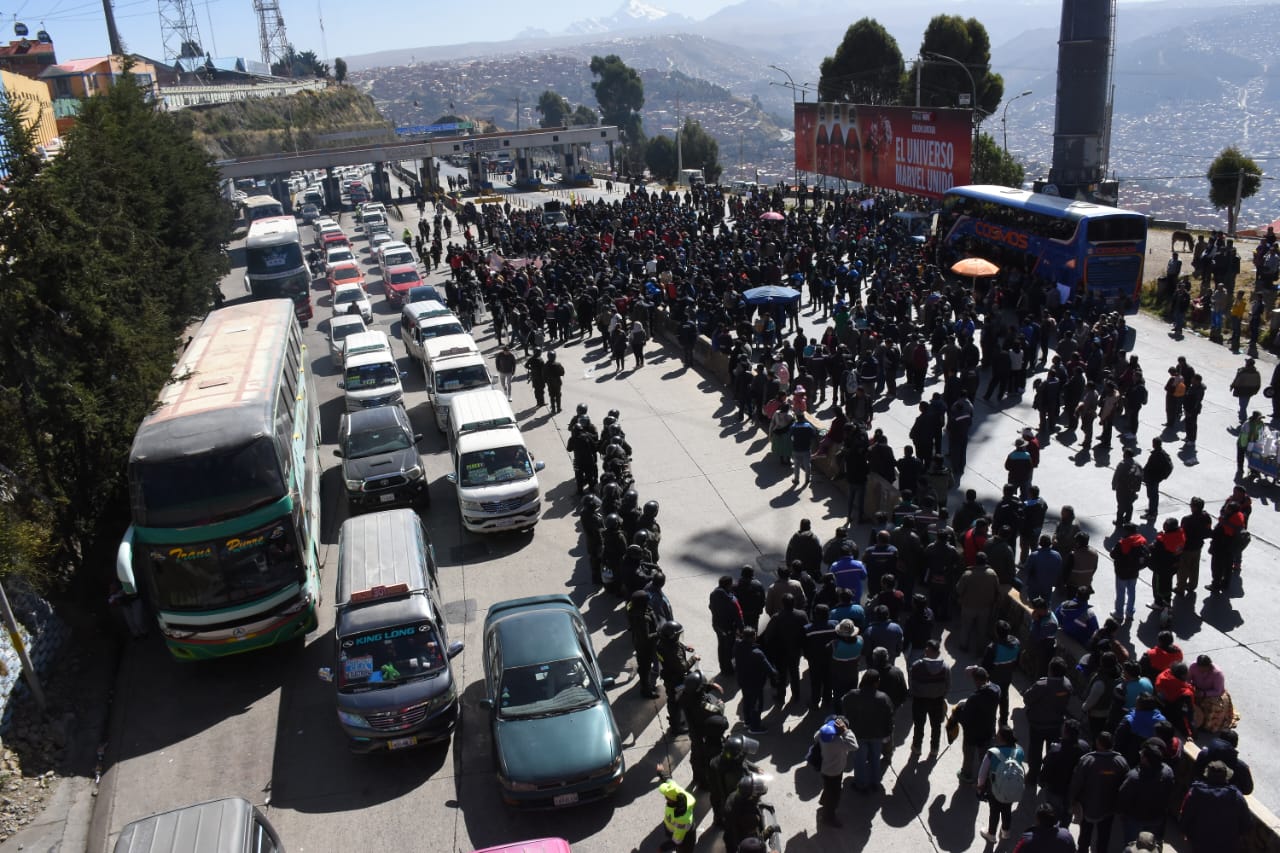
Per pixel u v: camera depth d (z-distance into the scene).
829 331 24.27
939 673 11.04
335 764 12.40
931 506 15.80
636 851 10.37
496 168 108.81
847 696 10.45
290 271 38.81
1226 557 14.06
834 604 12.70
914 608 12.55
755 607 13.29
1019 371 23.58
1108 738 9.02
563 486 20.73
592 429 19.81
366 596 13.06
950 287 30.86
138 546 14.21
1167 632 10.88
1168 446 20.02
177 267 29.14
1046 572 13.28
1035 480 18.84
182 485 14.07
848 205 48.16
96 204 21.34
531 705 11.60
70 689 14.31
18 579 14.73
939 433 18.62
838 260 35.22
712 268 33.22
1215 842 8.40
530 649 12.17
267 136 122.50
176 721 13.64
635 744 12.18
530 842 9.05
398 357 33.16
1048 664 11.53
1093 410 19.88
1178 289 27.25
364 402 24.69
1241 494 13.96
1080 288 28.73
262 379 16.88
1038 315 26.92
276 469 14.49
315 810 11.49
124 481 17.80
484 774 11.97
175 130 41.91
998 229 35.62
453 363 24.73
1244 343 26.22
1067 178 42.34
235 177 80.00
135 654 15.55
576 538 18.23
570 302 32.94
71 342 16.47
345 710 12.09
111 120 31.97
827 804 10.28
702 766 10.70
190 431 14.48
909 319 26.77
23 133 16.69
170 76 131.75
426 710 12.11
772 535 17.52
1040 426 21.09
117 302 17.88
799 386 21.28
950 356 21.98
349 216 80.00
